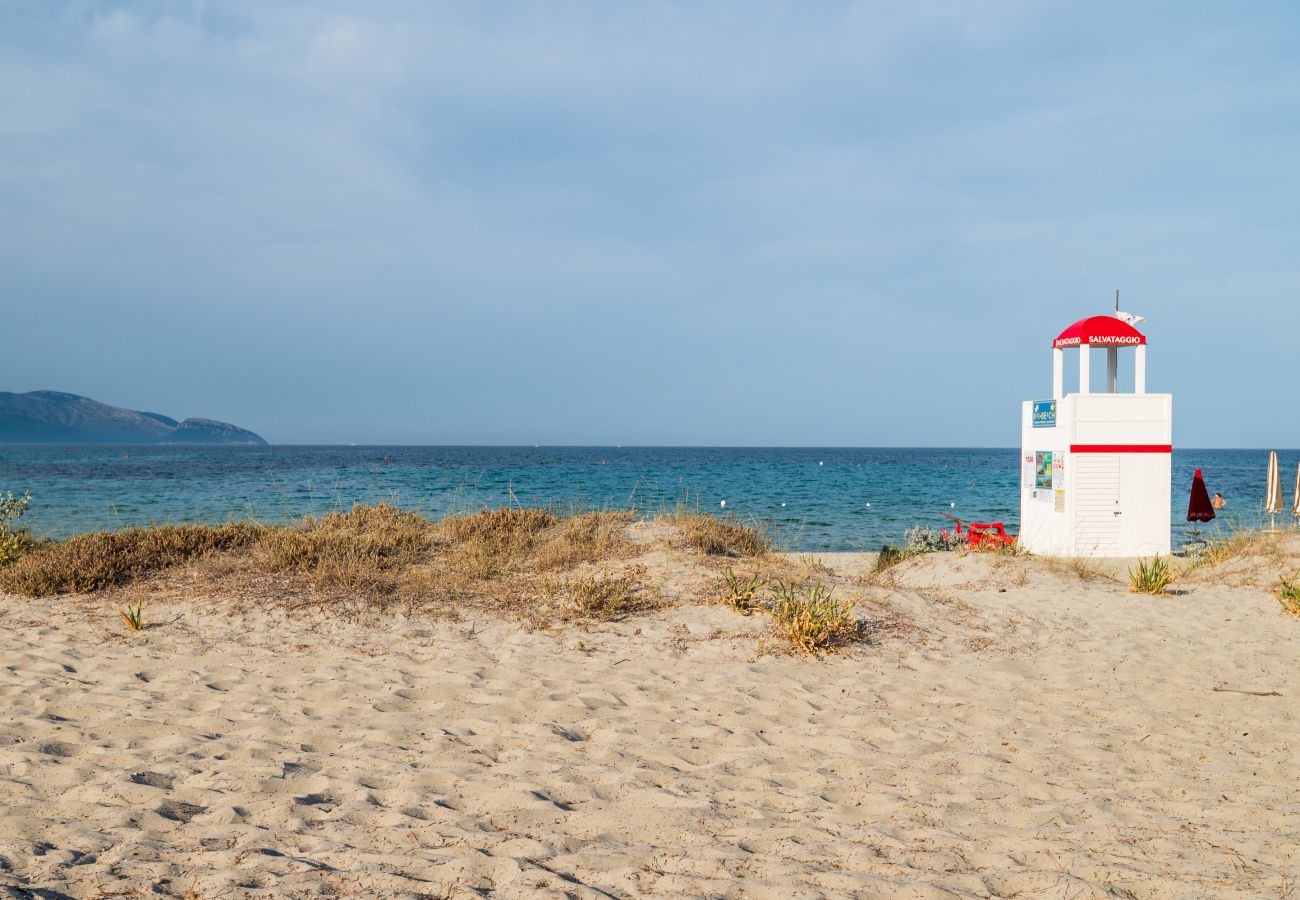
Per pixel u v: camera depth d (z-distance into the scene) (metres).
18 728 5.51
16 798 4.28
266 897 3.22
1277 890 3.48
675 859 3.76
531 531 12.35
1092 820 4.34
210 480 49.88
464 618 8.77
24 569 9.90
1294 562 12.16
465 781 4.79
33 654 7.46
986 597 10.77
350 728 5.73
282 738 5.48
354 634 8.22
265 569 10.08
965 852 3.90
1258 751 5.54
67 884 3.26
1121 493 17.09
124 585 9.70
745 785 4.84
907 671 7.52
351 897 3.27
